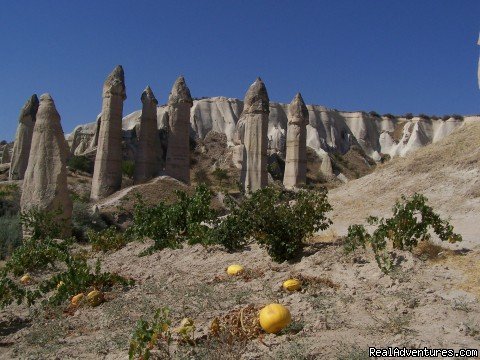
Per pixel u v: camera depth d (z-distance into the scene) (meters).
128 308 7.93
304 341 5.47
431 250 9.20
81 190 41.31
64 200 19.98
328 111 105.19
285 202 10.39
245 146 34.06
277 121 99.69
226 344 5.32
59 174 19.97
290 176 37.53
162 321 5.45
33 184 19.80
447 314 6.11
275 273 8.93
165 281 9.62
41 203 19.52
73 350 6.39
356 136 107.19
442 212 14.66
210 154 73.38
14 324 8.68
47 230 18.61
